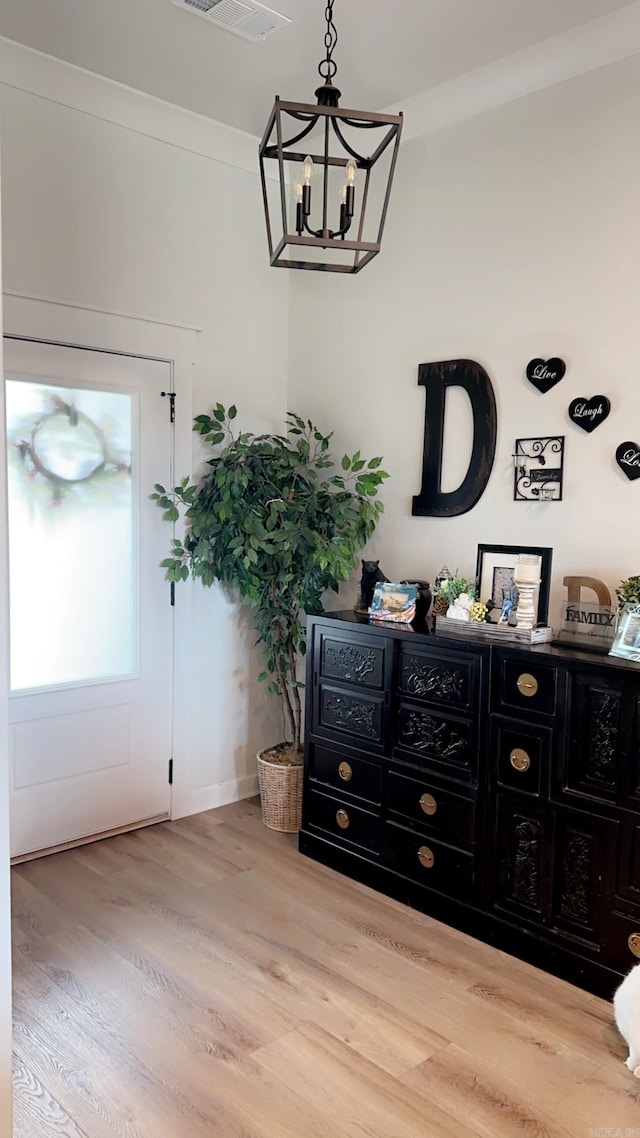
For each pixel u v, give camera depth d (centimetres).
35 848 309
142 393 324
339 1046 207
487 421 298
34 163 285
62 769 313
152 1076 194
